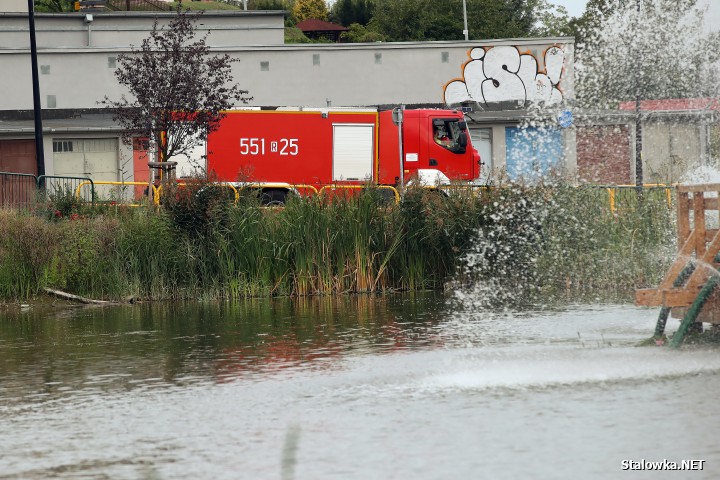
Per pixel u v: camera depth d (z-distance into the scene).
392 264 43.28
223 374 22.69
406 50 114.06
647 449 14.76
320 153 61.97
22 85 105.38
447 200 43.31
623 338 25.84
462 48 115.06
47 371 24.11
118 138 95.69
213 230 42.19
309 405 18.83
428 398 19.02
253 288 42.06
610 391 18.89
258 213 42.66
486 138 95.44
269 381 21.53
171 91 61.81
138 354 26.39
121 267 41.97
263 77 111.50
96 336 30.53
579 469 13.95
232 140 61.78
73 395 20.89
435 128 63.38
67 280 41.81
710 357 22.27
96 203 45.16
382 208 43.75
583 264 40.75
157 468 14.83
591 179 46.12
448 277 43.28
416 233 43.00
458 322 30.81
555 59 115.50
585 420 16.66
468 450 15.13
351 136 62.34
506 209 42.16
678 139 58.75
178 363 24.58
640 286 40.16
